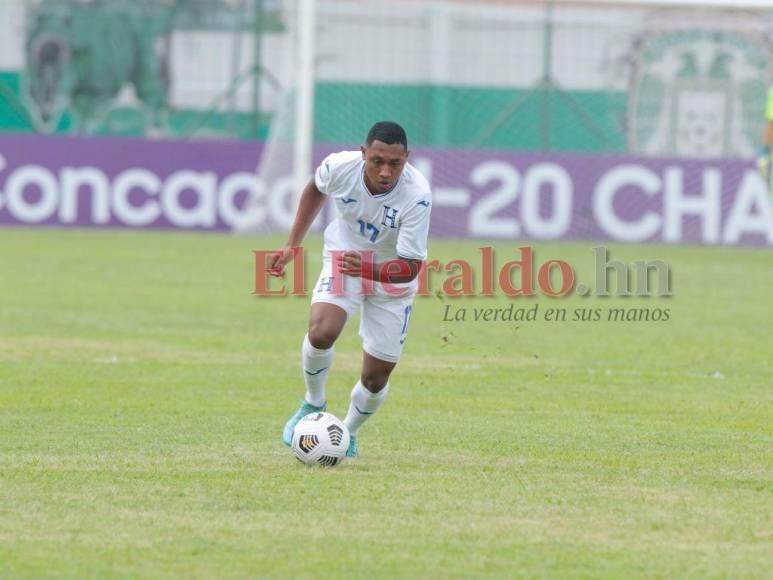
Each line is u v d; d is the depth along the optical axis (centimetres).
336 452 2533
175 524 2095
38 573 1845
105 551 1948
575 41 10338
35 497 2256
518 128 10356
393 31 10519
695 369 3997
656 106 10250
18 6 10988
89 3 10975
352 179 2575
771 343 4581
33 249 7544
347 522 2122
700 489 2400
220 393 3434
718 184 9044
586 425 3069
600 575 1872
